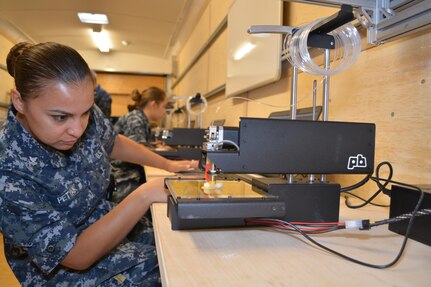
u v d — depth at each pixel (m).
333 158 0.74
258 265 0.52
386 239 0.67
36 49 0.68
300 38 0.79
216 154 0.68
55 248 0.68
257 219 0.70
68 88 0.67
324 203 0.74
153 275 0.87
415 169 0.91
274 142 0.70
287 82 1.66
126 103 7.39
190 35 5.12
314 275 0.49
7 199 0.68
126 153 1.37
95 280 0.83
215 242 0.62
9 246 0.85
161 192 0.83
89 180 0.91
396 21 0.86
